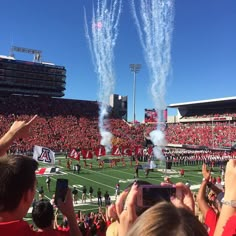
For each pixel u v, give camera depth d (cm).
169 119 11200
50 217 488
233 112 9700
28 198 284
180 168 5319
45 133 7550
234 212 246
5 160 284
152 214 186
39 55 10194
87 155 4997
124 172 4762
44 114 8462
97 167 5188
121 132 8375
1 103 8462
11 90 9250
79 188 3641
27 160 293
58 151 7044
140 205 272
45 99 9219
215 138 8081
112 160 5425
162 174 4681
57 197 335
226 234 225
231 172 260
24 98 9019
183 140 8375
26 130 390
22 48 10006
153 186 287
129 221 258
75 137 7719
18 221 264
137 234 179
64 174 4484
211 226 354
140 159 6097
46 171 4422
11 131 385
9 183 271
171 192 295
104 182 4006
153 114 8756
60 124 8131
